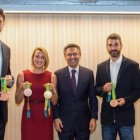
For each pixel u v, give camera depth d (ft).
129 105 10.28
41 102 10.24
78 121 10.24
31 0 12.42
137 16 13.38
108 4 12.62
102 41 13.28
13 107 13.06
